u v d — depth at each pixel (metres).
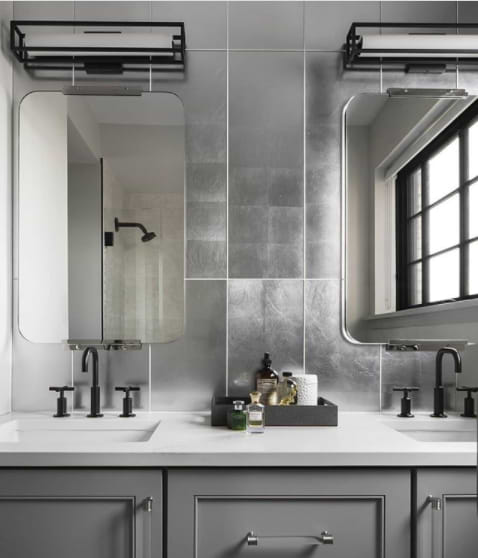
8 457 1.29
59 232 1.88
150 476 1.31
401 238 1.90
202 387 1.87
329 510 1.32
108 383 1.86
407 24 1.87
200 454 1.30
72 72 1.92
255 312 1.89
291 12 1.93
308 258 1.90
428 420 1.75
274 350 1.88
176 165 1.90
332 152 1.92
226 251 1.89
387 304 1.89
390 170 1.92
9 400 1.83
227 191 1.90
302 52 1.93
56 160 1.89
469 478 1.32
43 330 1.86
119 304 1.87
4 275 1.81
